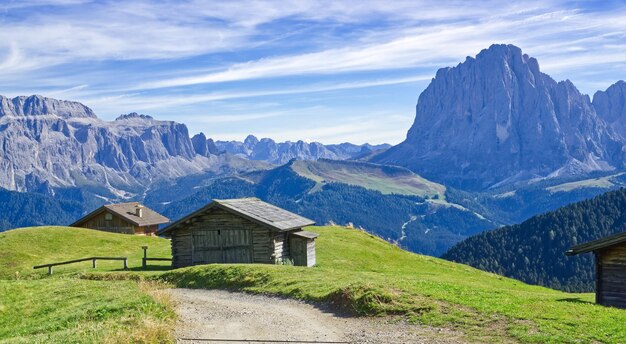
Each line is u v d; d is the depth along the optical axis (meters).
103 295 35.28
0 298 37.38
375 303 30.47
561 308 29.20
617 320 26.34
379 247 82.12
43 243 76.56
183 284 45.69
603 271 39.09
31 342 22.91
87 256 72.56
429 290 33.41
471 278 64.94
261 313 32.25
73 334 23.95
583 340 22.53
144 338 23.62
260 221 57.31
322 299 34.25
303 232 62.97
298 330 27.56
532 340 22.86
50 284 42.31
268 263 57.56
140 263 64.62
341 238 83.06
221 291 41.97
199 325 29.25
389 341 24.47
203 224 59.69
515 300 31.59
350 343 24.67
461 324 26.23
